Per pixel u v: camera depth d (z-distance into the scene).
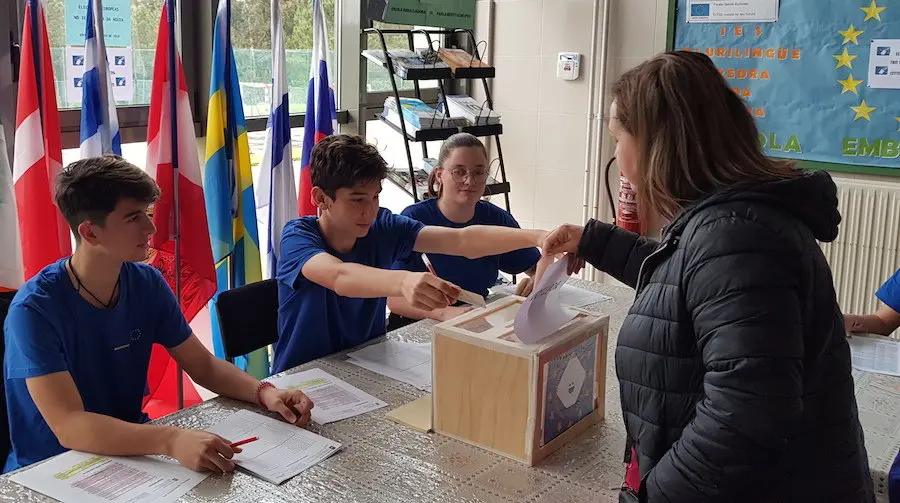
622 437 1.45
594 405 1.50
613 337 1.99
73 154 2.55
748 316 0.90
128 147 2.72
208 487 1.25
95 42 2.27
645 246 1.47
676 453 0.97
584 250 1.50
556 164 3.90
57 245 2.18
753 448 0.90
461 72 3.30
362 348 1.90
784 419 0.88
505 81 3.98
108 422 1.37
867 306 3.19
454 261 2.52
